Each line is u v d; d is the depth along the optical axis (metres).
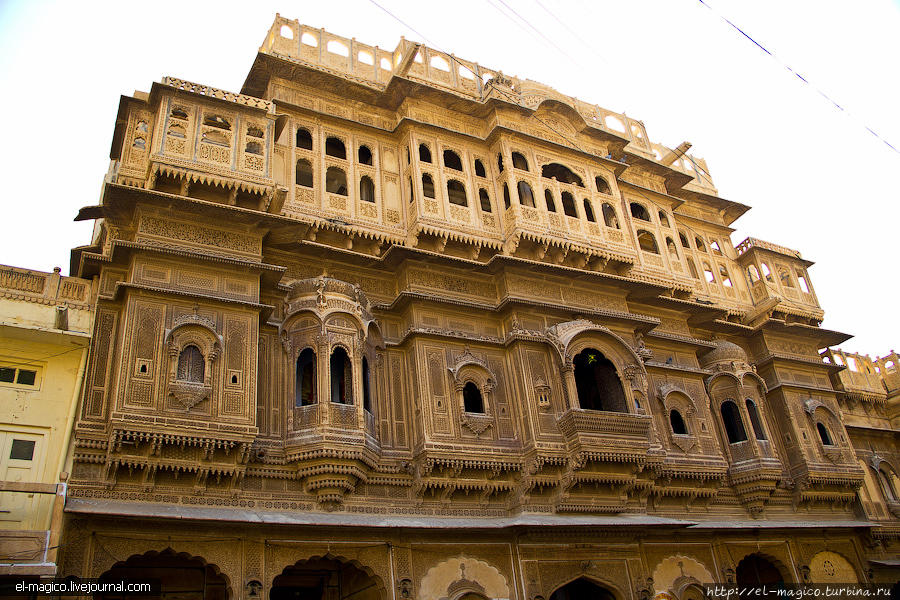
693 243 25.42
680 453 19.09
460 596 14.58
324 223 17.30
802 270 26.92
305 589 15.92
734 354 21.81
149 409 12.89
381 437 15.68
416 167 18.88
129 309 13.54
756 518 20.12
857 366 26.95
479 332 17.64
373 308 16.97
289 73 18.91
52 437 12.96
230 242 15.41
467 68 21.94
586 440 16.11
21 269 13.95
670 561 17.92
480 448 15.88
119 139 16.98
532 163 20.33
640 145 25.09
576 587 18.02
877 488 24.03
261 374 14.98
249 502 13.72
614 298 19.88
